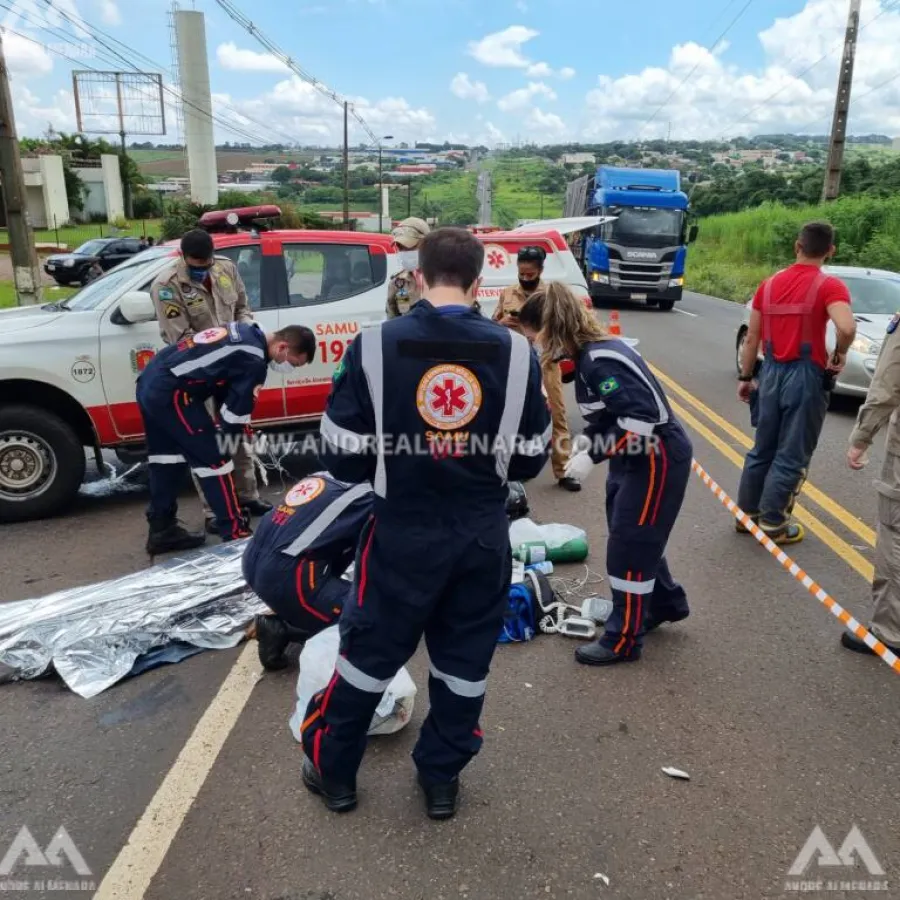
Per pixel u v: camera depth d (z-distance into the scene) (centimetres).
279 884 233
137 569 455
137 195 6844
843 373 832
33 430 519
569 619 383
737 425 790
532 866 240
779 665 355
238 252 584
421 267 234
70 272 2470
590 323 330
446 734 254
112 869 238
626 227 1969
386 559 233
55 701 328
